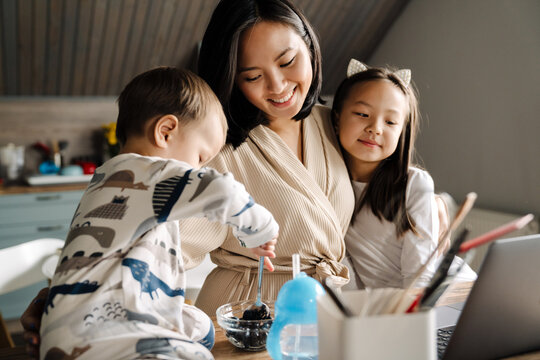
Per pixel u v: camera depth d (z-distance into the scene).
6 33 3.14
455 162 3.41
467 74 3.27
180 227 1.10
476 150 3.24
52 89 3.63
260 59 1.09
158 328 0.73
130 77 3.71
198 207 0.76
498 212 3.02
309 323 0.76
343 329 0.58
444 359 0.77
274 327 0.79
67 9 3.11
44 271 1.72
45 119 3.75
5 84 3.48
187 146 0.90
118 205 0.79
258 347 0.87
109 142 3.74
